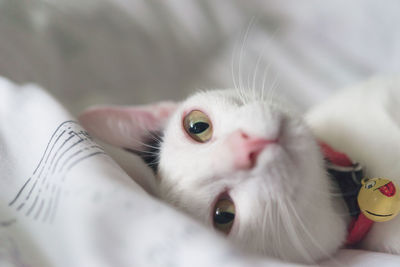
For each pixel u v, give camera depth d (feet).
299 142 0.87
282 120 0.87
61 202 0.69
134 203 0.67
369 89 1.15
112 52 1.58
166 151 0.95
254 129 0.85
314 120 1.19
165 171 0.93
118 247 0.65
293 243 0.87
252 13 1.81
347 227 0.95
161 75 1.72
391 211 0.87
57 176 0.72
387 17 1.57
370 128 1.06
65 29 1.43
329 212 0.92
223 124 0.90
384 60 1.55
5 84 0.92
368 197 0.88
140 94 1.65
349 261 0.87
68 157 0.74
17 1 1.33
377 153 1.02
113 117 1.03
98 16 1.52
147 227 0.66
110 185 0.69
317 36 1.71
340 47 1.65
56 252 0.66
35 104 0.87
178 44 1.74
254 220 0.85
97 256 0.64
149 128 1.06
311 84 1.54
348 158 0.99
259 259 0.71
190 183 0.87
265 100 0.95
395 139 1.01
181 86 1.73
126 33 1.61
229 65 1.70
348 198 0.95
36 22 1.36
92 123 0.99
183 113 0.96
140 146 1.03
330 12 1.70
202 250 0.63
